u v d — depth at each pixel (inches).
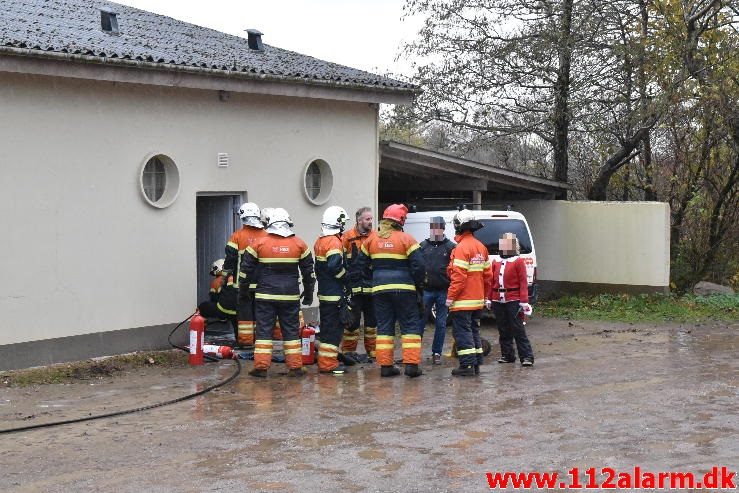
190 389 427.2
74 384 437.7
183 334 535.2
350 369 486.6
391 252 459.2
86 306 482.0
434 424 355.3
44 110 458.0
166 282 525.0
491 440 329.7
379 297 461.1
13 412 377.1
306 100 609.3
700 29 834.8
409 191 863.7
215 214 581.9
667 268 826.8
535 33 888.9
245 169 569.9
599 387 433.4
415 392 421.7
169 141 523.8
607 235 850.8
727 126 842.2
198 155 541.0
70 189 471.8
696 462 299.9
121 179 498.0
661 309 759.1
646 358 527.5
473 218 472.1
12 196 445.4
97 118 483.8
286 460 305.1
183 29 668.1
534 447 319.6
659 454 309.6
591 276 860.6
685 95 818.2
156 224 518.6
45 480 284.5
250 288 500.4
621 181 1015.0
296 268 461.4
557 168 948.0
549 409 382.0
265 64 583.5
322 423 358.3
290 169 599.5
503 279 498.9
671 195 949.2
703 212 919.7
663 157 961.5
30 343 455.8
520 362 504.1
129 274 504.1
